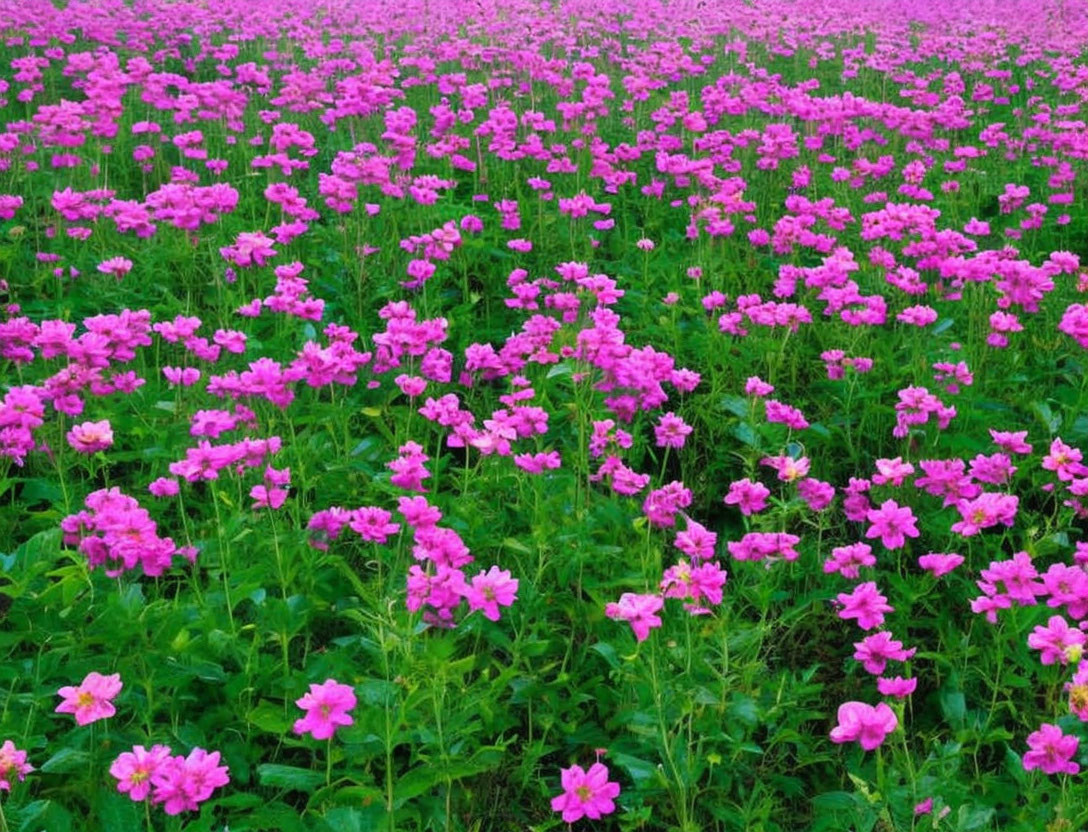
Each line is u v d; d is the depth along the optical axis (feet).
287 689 10.69
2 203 20.76
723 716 10.82
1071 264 18.25
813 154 28.63
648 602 10.44
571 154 27.99
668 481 16.44
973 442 15.42
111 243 21.18
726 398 16.39
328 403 16.14
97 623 11.04
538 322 17.17
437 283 20.52
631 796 10.18
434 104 32.73
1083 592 11.06
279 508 13.57
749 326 18.89
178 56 37.81
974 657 12.29
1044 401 17.37
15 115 30.27
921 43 43.88
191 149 26.81
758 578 12.85
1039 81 39.52
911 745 11.46
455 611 11.68
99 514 11.46
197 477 12.38
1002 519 12.68
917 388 15.11
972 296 19.36
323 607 12.17
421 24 43.60
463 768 9.61
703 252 21.79
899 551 14.14
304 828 9.20
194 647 10.85
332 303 20.22
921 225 20.54
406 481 12.84
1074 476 15.06
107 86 24.49
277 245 21.80
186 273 20.31
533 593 11.84
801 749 10.91
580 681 11.95
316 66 36.96
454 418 13.99
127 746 10.11
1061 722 10.56
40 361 16.94
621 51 43.32
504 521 13.91
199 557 12.42
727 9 51.70
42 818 9.20
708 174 23.70
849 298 18.03
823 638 13.10
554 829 10.57
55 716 10.61
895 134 29.89
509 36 39.68
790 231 21.56
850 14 52.75
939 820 9.30
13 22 36.86
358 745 9.99
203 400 16.17
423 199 21.62
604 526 13.75
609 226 22.62
